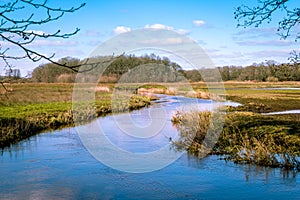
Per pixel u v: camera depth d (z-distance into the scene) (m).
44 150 13.06
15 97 27.31
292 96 41.19
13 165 10.89
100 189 8.55
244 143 12.20
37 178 9.46
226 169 10.02
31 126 18.09
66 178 9.47
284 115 22.34
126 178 9.33
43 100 28.56
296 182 8.70
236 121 17.83
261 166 10.25
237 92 48.97
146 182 9.02
